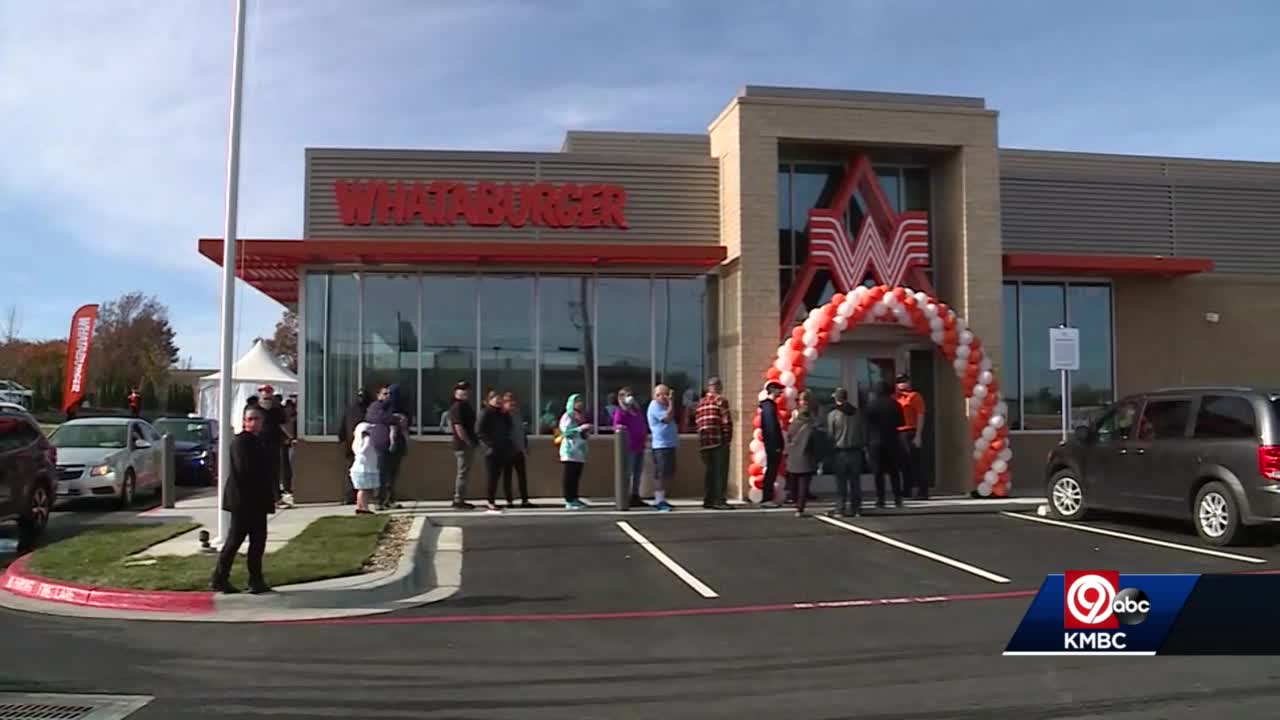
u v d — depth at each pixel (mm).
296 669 7418
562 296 18109
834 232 18125
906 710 6289
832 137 17859
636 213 18125
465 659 7707
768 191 17562
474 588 10633
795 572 11297
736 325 17578
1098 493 14336
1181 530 13820
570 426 16266
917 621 8953
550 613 9438
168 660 7711
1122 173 21531
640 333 18297
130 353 66875
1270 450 11953
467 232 17594
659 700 6574
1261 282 20797
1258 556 11750
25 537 14047
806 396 15438
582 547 12844
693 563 11828
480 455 17500
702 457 16344
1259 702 6402
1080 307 20109
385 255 16797
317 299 17547
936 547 12711
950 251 18797
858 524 14570
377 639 8414
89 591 9977
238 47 12023
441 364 17750
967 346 17688
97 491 17625
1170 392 13555
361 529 13227
